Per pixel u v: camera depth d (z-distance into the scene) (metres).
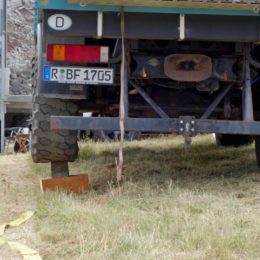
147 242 4.11
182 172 7.25
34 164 8.57
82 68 5.86
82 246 4.11
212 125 5.68
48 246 4.34
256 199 5.45
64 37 5.82
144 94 6.06
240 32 5.58
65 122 5.64
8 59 34.97
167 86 6.28
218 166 7.66
